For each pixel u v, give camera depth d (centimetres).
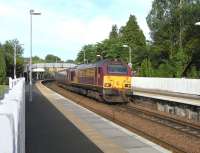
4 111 316
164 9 7806
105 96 3422
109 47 11344
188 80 3628
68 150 1198
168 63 7369
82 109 2539
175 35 7675
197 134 1717
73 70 5344
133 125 1942
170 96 3089
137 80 5222
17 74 10700
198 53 7125
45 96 3991
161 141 1442
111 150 1205
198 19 7206
